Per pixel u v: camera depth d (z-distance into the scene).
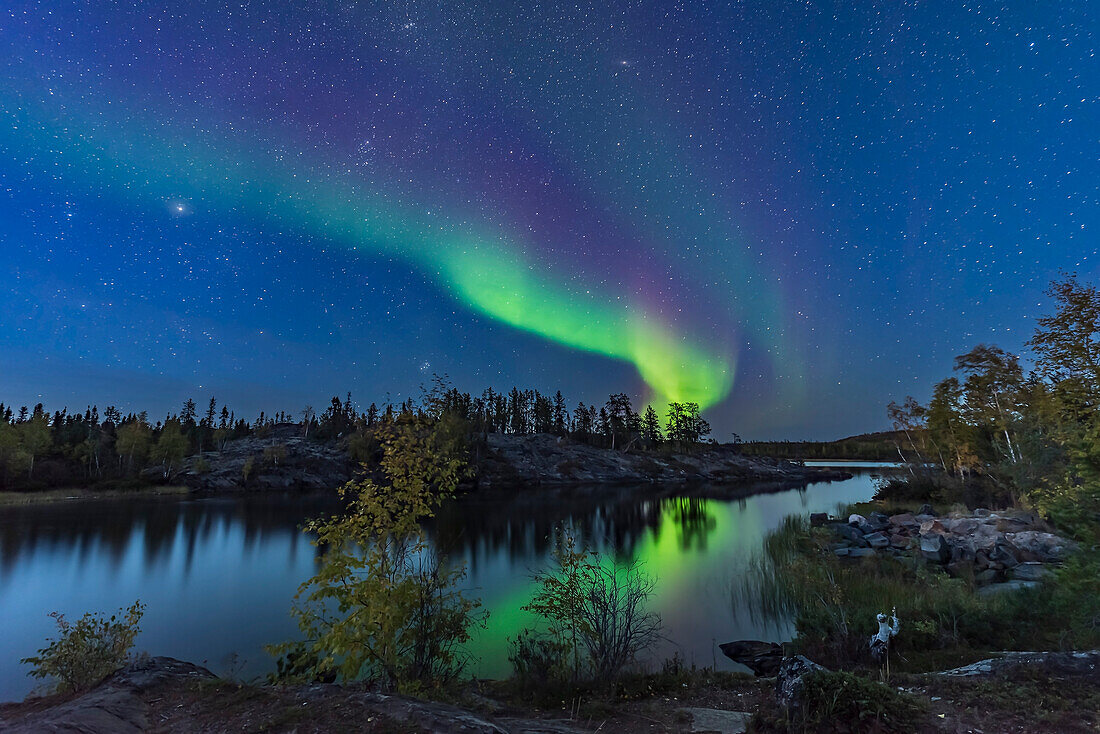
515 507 57.47
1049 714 5.64
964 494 36.34
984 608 12.38
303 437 129.62
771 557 25.23
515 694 8.86
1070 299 9.64
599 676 9.26
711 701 8.26
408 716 5.48
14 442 74.25
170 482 84.44
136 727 5.54
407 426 8.67
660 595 18.83
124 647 9.98
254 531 40.97
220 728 5.43
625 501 65.38
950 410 40.38
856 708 5.66
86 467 87.12
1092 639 8.80
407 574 8.46
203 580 25.02
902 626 11.09
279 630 17.33
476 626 15.52
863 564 20.72
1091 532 9.09
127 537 37.84
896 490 44.94
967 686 6.75
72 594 22.66
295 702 5.99
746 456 167.00
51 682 11.31
